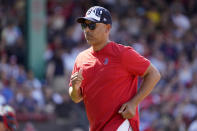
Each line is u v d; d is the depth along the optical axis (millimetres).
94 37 15383
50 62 48906
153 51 54312
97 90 15312
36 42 48781
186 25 62719
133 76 15500
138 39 55188
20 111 40938
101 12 15422
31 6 48781
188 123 42531
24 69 46625
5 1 52375
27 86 42156
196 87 48031
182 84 49281
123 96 15273
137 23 58500
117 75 15211
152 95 45000
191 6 65625
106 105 15266
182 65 52875
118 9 59844
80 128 42344
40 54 48781
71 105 43719
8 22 50094
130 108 14984
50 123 42375
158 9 63094
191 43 58844
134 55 15195
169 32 59906
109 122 15250
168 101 45031
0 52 46969
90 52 15820
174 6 64375
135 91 15602
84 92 15625
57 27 53719
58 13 56094
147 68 15227
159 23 61312
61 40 51125
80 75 15133
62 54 48781
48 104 43656
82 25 15562
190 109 43500
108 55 15391
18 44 49156
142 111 42875
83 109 43375
